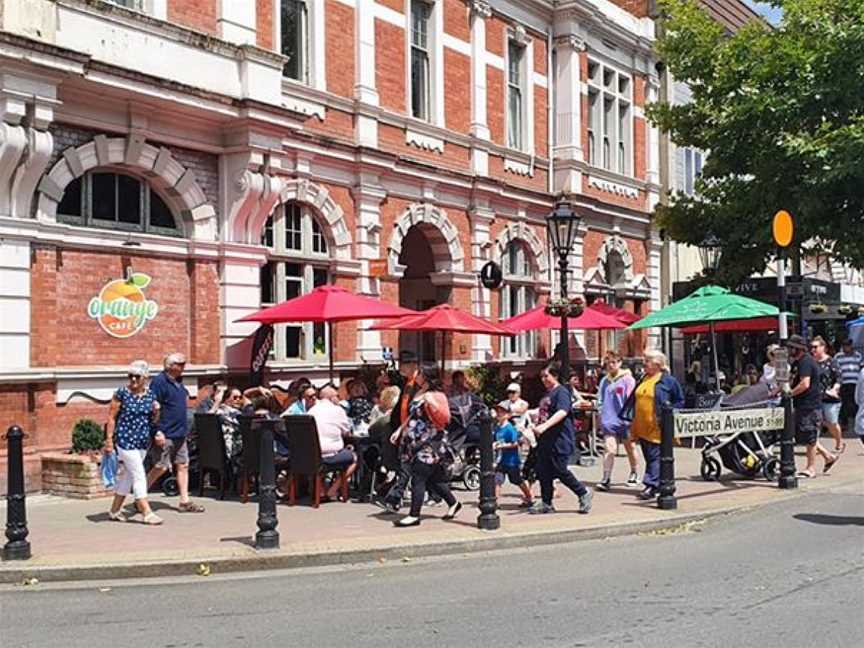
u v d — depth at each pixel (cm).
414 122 1975
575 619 699
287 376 1655
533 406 2344
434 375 1473
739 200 2119
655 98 2889
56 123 1298
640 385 1251
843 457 1673
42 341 1277
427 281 2147
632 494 1299
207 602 780
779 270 1360
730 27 3212
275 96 1565
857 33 1786
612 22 2620
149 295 1426
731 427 1282
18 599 798
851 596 750
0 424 1223
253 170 1538
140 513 1123
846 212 1941
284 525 1066
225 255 1517
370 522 1084
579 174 2483
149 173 1427
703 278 2433
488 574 872
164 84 1372
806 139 1823
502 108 2275
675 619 691
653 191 2873
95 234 1345
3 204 1229
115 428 1085
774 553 932
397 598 781
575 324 1920
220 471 1267
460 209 2130
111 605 774
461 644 641
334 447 1223
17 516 894
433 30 2059
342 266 1784
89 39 1295
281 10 1706
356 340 1825
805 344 1573
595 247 2616
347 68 1823
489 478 1038
